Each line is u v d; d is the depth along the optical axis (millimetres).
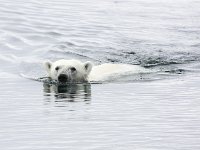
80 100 40594
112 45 63375
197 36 70188
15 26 67875
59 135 30734
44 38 63969
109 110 36969
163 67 55000
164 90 43812
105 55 59375
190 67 55062
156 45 64438
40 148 28344
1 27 66875
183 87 45000
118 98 41031
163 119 34156
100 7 86188
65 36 65500
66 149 28141
